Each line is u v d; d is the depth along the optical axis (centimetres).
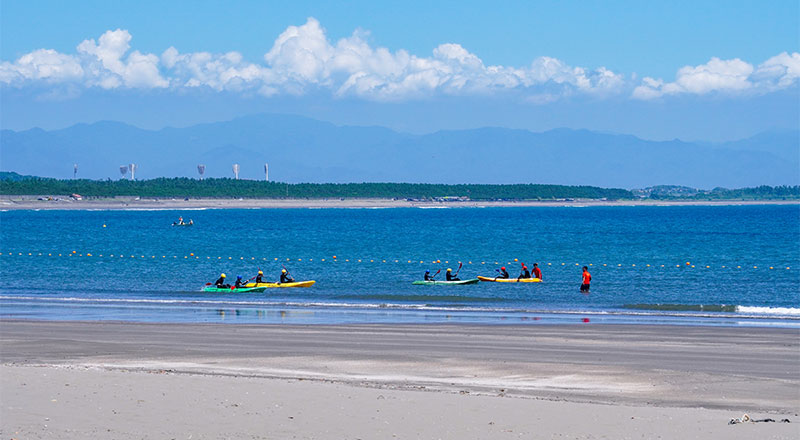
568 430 2762
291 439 2620
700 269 12244
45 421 2811
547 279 10675
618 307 7712
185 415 2912
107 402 3102
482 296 8706
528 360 4612
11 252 16100
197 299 8394
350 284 10038
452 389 3719
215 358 4669
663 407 3256
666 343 5259
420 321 6588
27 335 5612
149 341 5338
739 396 3638
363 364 4475
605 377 4097
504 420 2895
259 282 9644
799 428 2811
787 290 9319
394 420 2878
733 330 5903
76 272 11894
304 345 5175
